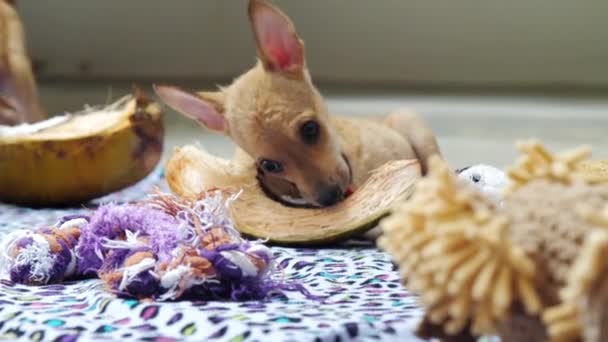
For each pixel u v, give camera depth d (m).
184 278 0.65
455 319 0.46
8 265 0.73
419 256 0.46
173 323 0.61
